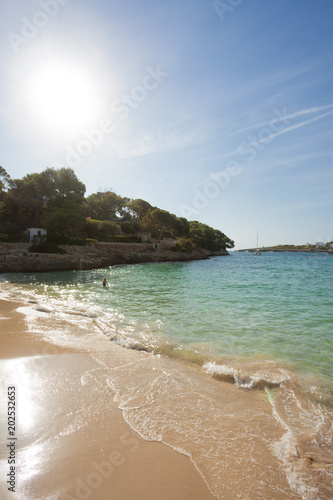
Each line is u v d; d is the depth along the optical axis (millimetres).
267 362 8859
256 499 3844
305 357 9336
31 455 4508
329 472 4371
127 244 74375
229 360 9023
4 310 15828
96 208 92062
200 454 4703
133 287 27516
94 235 73250
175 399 6523
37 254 48906
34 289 25781
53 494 3766
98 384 7164
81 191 74750
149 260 73938
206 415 5891
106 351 9688
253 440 5105
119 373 7902
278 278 37562
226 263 78625
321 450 4895
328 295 22516
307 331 12328
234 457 4656
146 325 13234
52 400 6289
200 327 12914
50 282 31656
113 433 5176
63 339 10898
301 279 36344
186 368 8391
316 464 4543
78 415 5723
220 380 7598
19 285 28719
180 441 5023
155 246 84562
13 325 12703
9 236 54531
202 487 4020
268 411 6109
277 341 10969
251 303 18953
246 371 8141
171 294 22969
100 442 4910
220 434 5266
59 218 58125
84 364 8469
